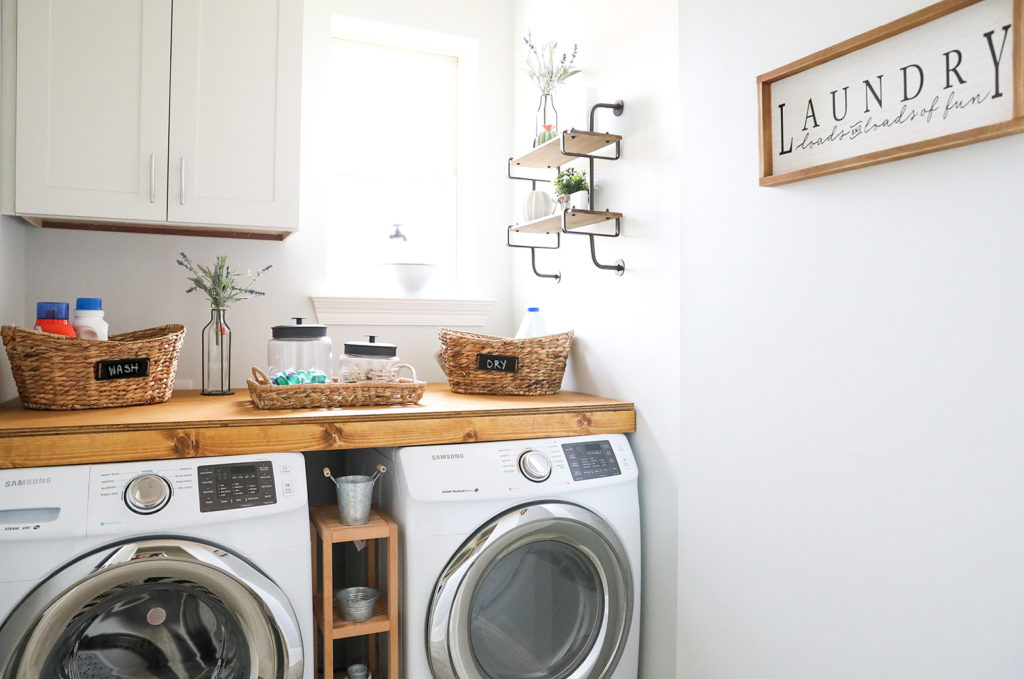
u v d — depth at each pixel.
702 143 1.76
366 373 2.03
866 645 1.35
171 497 1.47
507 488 1.76
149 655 1.49
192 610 1.52
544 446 1.87
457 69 2.84
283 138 2.11
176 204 1.99
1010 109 1.09
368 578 1.92
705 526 1.75
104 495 1.42
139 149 1.96
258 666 1.50
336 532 1.65
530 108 2.64
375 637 1.88
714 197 1.72
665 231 1.89
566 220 2.03
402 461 1.73
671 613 1.87
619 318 2.09
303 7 2.27
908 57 1.25
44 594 1.34
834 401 1.41
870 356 1.34
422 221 2.80
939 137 1.18
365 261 2.71
